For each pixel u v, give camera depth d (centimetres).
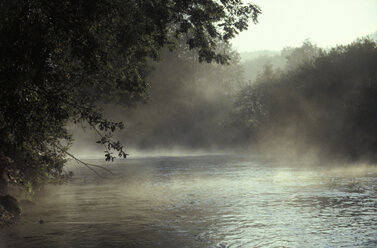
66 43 1245
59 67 1379
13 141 1293
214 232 1270
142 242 1156
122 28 1261
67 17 1183
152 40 1443
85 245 1128
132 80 1536
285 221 1417
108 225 1391
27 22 1138
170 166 4197
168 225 1382
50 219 1501
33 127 1300
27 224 1416
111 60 1391
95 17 1207
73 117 1438
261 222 1409
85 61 1261
